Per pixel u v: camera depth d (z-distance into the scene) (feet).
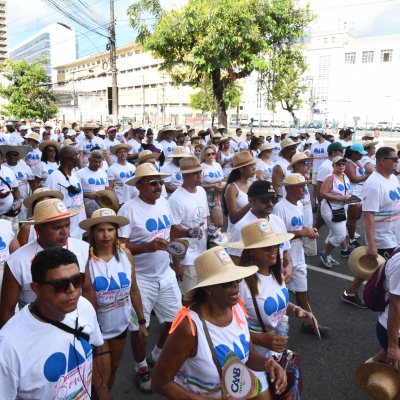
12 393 6.97
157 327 17.76
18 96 105.50
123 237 13.80
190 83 53.16
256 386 7.69
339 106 240.94
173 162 27.86
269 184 13.48
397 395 10.70
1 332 7.20
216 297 8.05
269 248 10.24
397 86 227.61
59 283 7.08
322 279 22.57
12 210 23.18
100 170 24.84
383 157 17.35
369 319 18.07
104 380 10.25
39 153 39.04
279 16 48.98
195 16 44.52
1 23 241.55
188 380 8.10
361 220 35.12
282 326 10.63
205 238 16.83
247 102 214.90
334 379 13.89
